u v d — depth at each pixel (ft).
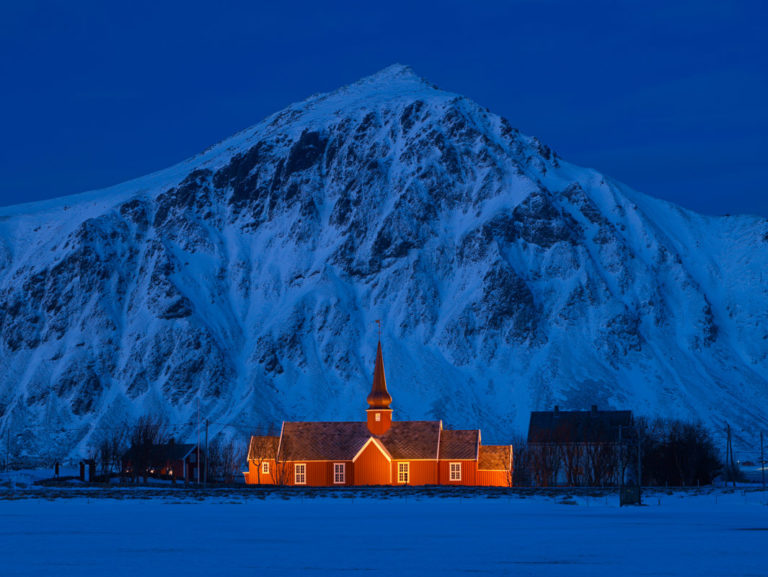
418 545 247.91
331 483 587.68
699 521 325.01
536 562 214.69
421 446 588.91
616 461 589.32
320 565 209.77
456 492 520.01
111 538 265.54
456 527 300.40
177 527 301.43
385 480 585.63
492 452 588.50
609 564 211.00
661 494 498.28
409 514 363.35
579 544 249.75
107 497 472.44
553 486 589.32
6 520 329.93
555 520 331.16
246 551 235.40
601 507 411.13
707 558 220.84
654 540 260.42
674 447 588.91
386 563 213.25
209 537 269.23
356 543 253.65
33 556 225.97
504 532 284.41
